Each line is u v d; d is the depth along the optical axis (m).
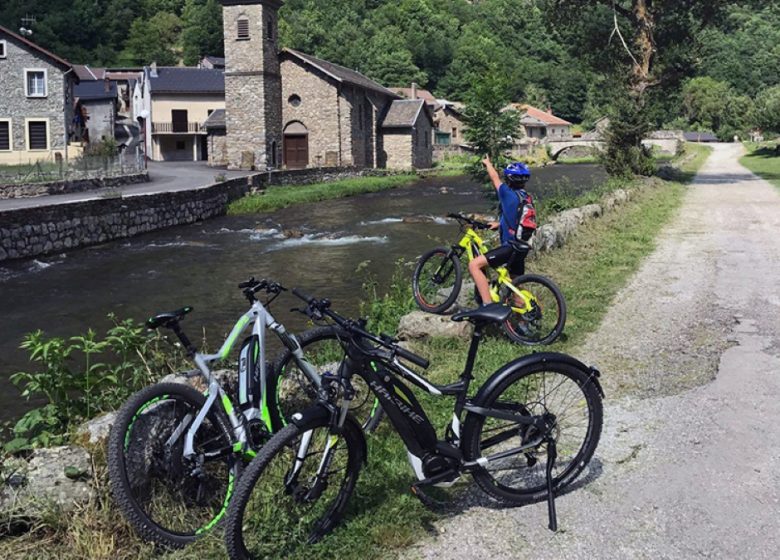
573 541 3.78
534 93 125.06
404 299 9.09
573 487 4.36
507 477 4.34
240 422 3.88
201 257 19.91
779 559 3.57
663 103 34.03
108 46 121.19
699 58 33.94
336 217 29.62
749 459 4.64
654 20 34.12
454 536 3.84
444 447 3.97
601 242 13.34
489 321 4.00
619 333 7.63
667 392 5.87
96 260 19.66
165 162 60.44
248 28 48.69
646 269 11.12
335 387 3.84
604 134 30.31
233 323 12.28
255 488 3.76
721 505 4.08
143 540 3.66
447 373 6.18
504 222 7.32
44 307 14.10
